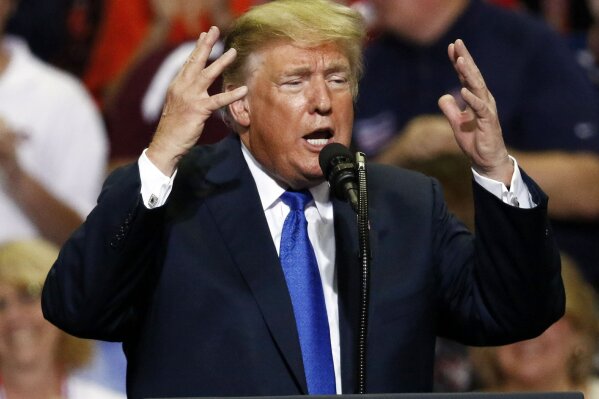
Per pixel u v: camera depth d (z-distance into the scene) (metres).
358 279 12.02
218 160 12.41
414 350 11.95
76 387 18.64
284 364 11.56
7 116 23.09
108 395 18.86
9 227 22.45
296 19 11.82
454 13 22.20
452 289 12.41
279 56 11.84
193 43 23.39
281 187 12.30
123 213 11.38
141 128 23.20
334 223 12.28
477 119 11.70
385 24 22.45
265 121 11.91
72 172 23.31
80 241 11.59
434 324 12.32
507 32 22.36
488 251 11.82
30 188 22.59
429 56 22.23
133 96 23.36
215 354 11.59
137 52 23.98
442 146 19.58
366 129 22.27
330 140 11.89
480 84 11.66
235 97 11.45
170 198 12.14
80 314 11.59
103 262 11.45
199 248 11.92
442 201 12.71
